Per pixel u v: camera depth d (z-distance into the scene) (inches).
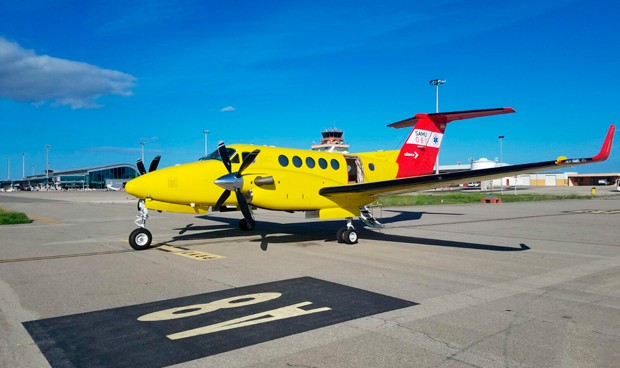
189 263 370.6
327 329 202.2
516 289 279.4
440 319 216.8
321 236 563.8
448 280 305.4
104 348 179.5
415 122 677.3
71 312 228.4
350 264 366.0
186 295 263.0
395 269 344.8
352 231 493.4
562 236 569.3
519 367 160.6
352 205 497.0
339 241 498.9
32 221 819.4
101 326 206.4
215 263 370.3
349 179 569.6
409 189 470.6
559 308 236.4
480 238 546.6
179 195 457.1
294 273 328.2
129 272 332.8
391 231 630.5
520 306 240.1
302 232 609.6
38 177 5787.4
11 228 687.7
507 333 196.7
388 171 620.1
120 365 163.0
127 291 273.0
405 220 817.5
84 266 358.3
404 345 182.5
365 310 232.1
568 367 160.2
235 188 440.8
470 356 170.9
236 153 490.0
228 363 164.9
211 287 283.7
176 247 467.2
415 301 249.9
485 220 816.3
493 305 241.9
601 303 247.0
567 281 303.1
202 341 187.2
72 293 268.2
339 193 470.6
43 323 210.8
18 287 284.0
